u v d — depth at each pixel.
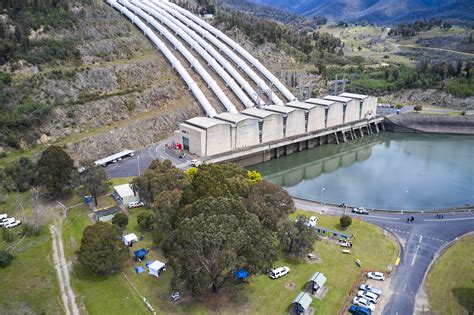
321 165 165.75
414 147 187.38
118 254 74.94
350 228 97.75
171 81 192.50
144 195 101.00
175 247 65.19
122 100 163.75
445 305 70.19
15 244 85.19
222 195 78.50
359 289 74.00
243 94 196.38
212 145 144.50
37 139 132.00
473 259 84.06
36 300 68.25
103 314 65.56
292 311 67.31
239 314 66.06
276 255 68.81
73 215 97.69
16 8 171.62
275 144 163.50
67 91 151.25
